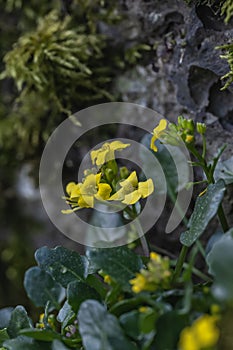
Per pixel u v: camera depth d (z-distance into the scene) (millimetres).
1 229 357
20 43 309
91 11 298
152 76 286
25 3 327
